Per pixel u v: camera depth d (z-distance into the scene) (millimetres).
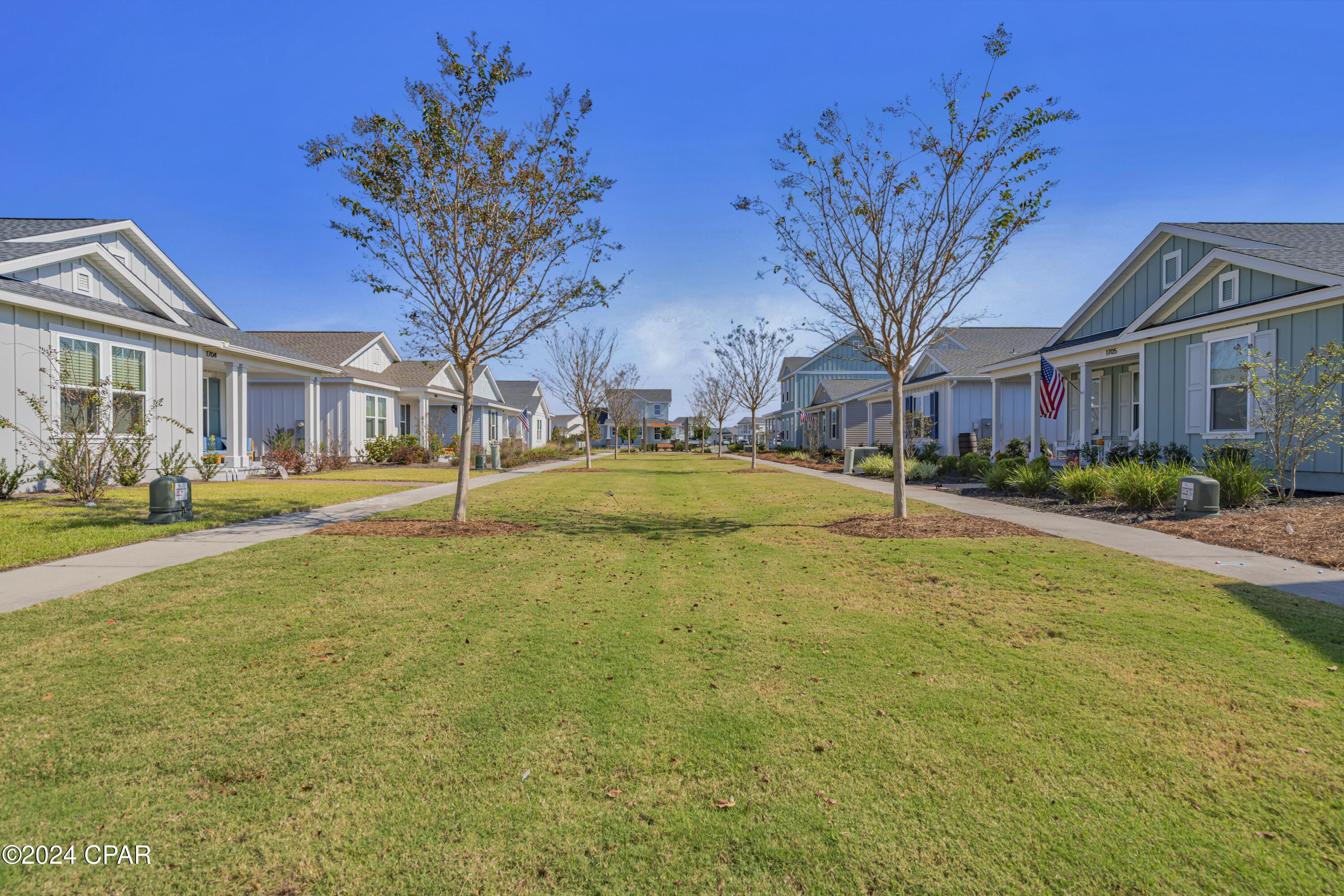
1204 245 13805
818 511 11547
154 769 2873
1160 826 2480
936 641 4465
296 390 24766
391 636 4586
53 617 4953
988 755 2988
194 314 18234
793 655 4238
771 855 2344
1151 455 13383
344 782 2781
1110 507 10703
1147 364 14172
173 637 4539
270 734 3182
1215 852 2334
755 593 5770
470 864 2299
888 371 9875
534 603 5461
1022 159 8523
